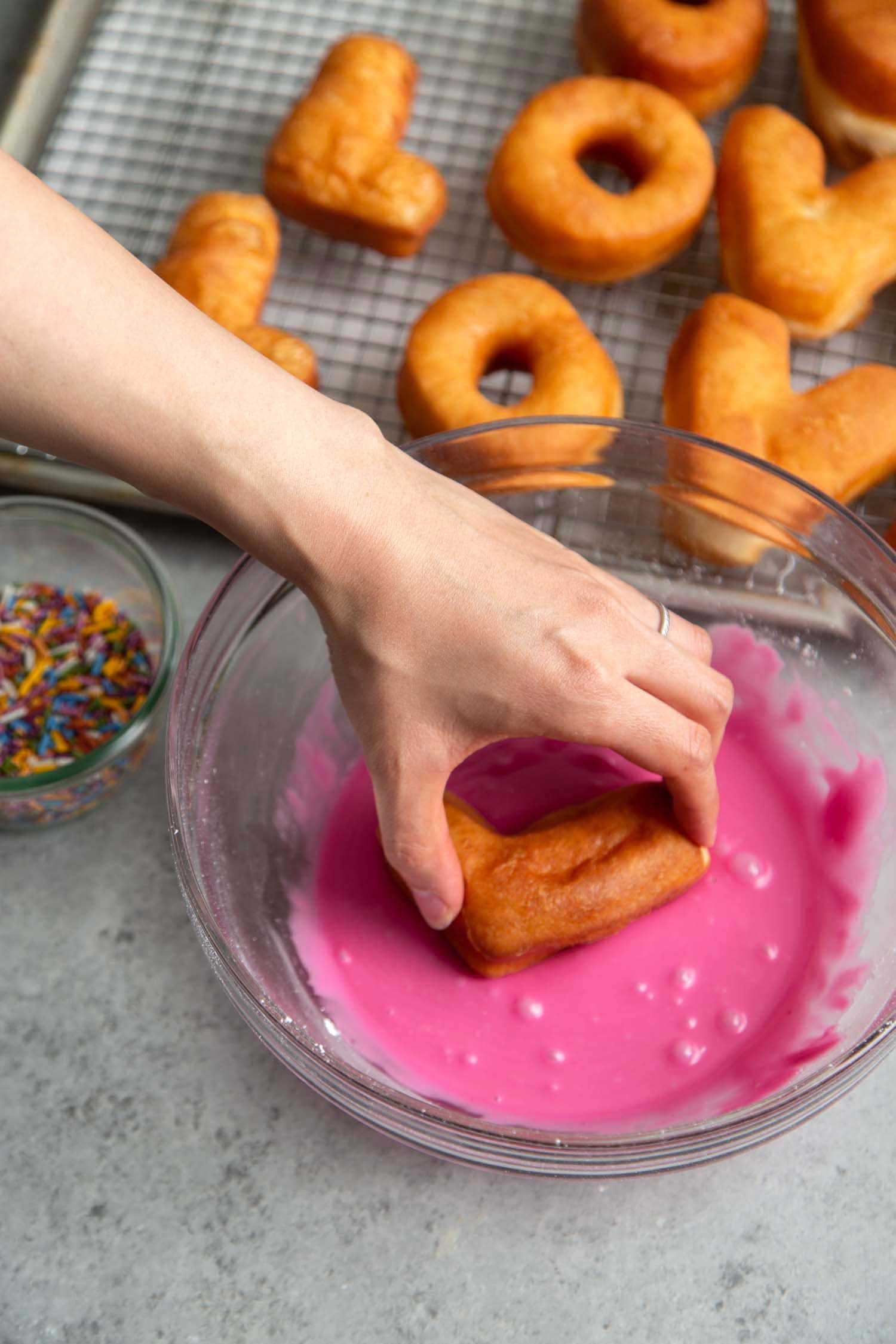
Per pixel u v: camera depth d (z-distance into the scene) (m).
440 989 0.59
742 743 0.63
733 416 0.65
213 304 0.68
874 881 0.60
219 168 0.76
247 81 0.78
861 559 0.61
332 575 0.50
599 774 0.62
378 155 0.70
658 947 0.59
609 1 0.72
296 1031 0.55
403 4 0.79
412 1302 0.58
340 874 0.61
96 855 0.65
